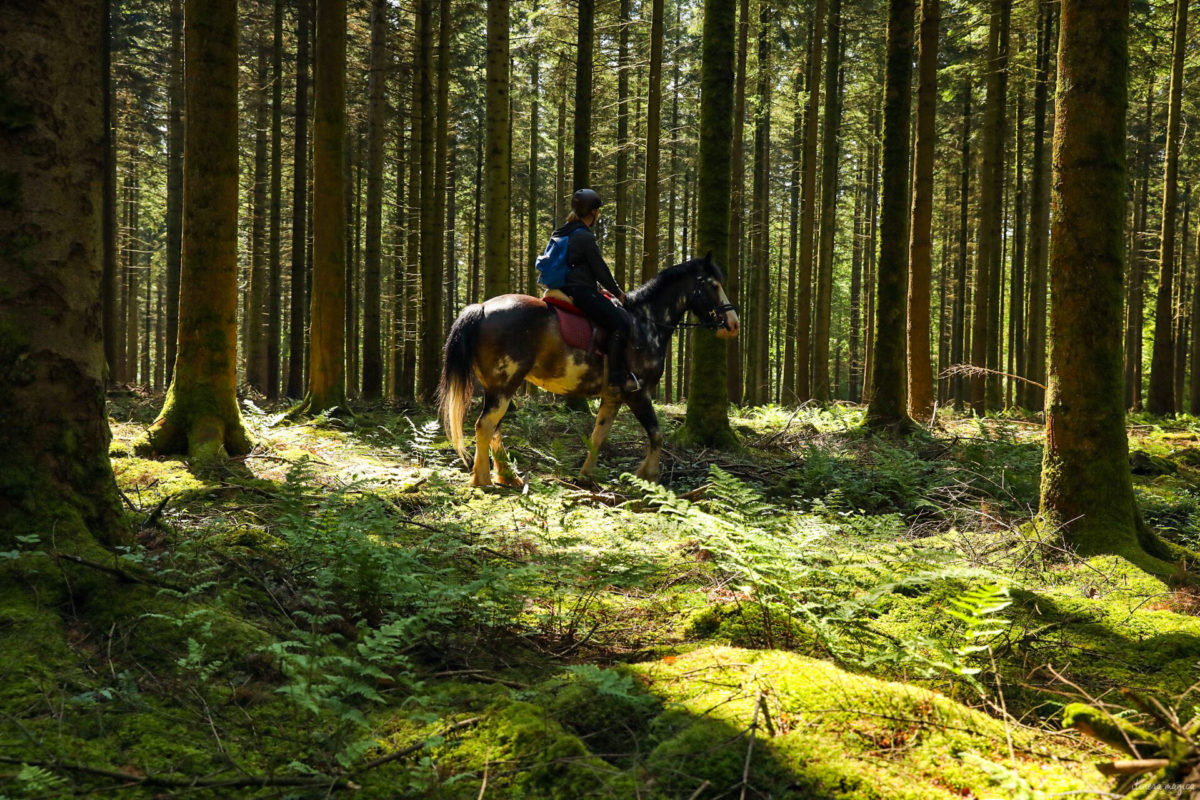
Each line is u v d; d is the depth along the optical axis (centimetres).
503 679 348
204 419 837
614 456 1023
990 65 1922
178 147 1986
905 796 242
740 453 1063
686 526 491
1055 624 426
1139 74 2144
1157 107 2634
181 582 389
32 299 374
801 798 245
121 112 2922
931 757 264
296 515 470
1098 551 559
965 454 1009
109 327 1733
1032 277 2250
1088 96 566
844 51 2498
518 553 559
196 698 297
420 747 269
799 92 2500
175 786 245
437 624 400
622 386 820
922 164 1484
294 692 267
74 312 387
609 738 291
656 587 502
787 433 1251
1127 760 226
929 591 468
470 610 402
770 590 412
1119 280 577
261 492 671
